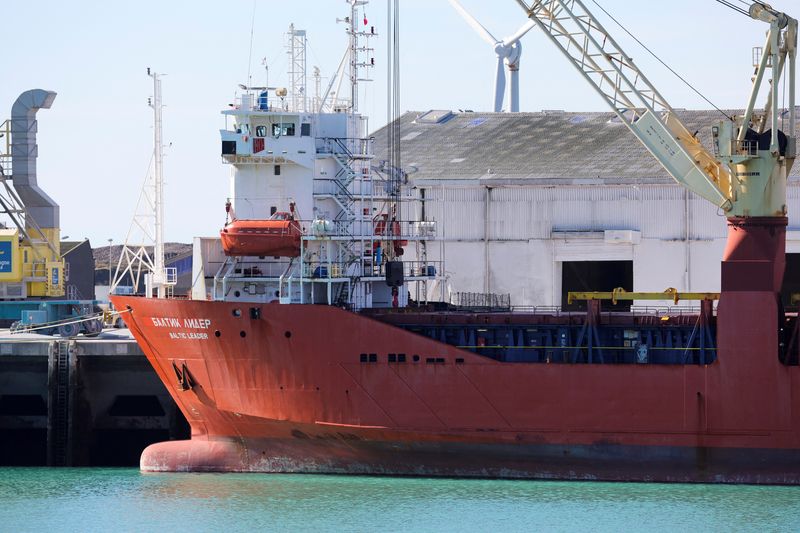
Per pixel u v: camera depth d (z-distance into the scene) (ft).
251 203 491.31
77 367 523.29
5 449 542.57
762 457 444.14
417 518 412.57
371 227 495.00
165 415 534.78
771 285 442.09
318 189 492.13
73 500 445.37
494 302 607.37
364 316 452.35
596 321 457.27
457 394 449.48
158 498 440.86
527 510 418.31
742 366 442.91
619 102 465.06
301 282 465.88
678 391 444.14
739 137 444.55
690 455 446.19
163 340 465.88
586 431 447.83
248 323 455.63
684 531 398.01
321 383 454.81
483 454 452.76
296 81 506.89
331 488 446.19
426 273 512.63
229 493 443.32
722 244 638.53
